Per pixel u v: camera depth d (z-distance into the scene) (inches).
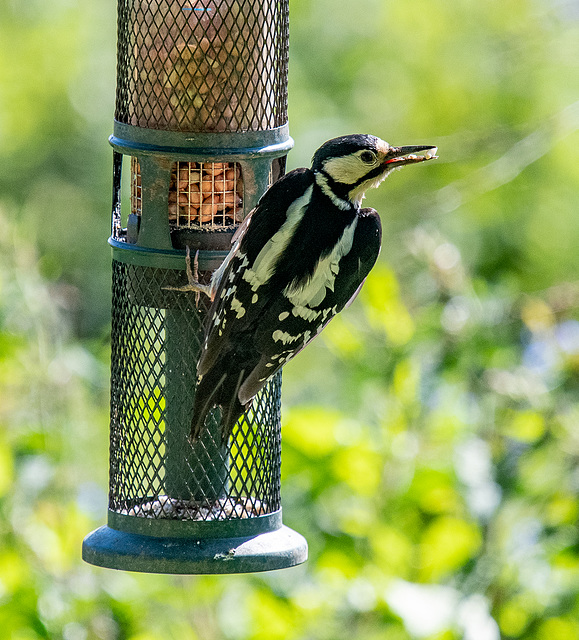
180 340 344.8
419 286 478.3
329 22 950.4
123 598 411.2
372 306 457.4
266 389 355.9
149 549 330.0
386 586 401.1
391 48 938.1
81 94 976.9
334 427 432.1
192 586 424.5
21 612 391.5
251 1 335.6
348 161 333.4
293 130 917.8
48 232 924.6
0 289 455.2
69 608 405.1
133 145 331.3
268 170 338.3
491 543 417.4
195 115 332.5
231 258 324.8
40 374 456.4
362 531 421.1
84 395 481.4
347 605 410.0
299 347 326.3
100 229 938.1
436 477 422.6
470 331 447.8
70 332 493.7
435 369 445.7
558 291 520.7
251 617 422.0
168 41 332.5
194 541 331.9
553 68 812.6
